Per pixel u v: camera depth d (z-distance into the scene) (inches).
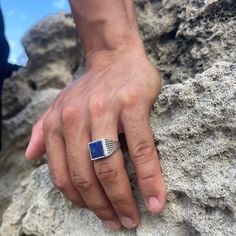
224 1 8.9
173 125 7.3
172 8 10.0
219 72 7.1
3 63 14.8
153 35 10.2
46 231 9.1
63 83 16.3
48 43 16.2
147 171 7.1
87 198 7.5
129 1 9.1
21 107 16.4
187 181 7.2
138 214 7.6
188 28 9.4
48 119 8.1
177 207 7.3
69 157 7.5
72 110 7.5
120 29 8.5
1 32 14.5
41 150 8.9
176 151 7.3
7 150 15.8
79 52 15.3
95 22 8.6
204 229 6.9
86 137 7.4
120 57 8.3
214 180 6.9
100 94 7.5
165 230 7.4
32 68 16.5
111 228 7.9
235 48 8.6
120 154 7.2
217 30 8.9
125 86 7.4
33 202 9.7
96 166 7.1
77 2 8.8
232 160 6.9
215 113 6.9
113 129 7.2
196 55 9.1
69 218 8.9
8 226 9.9
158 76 8.0
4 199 13.9
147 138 7.1
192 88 7.3
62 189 8.0
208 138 7.1
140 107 7.2
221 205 6.7
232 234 6.6
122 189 7.2
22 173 14.7
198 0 9.4
